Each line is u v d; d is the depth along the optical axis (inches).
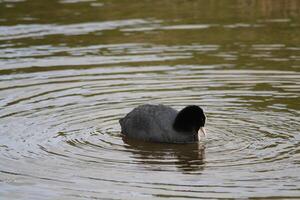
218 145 864.3
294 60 1217.4
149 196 716.0
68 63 1237.1
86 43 1368.1
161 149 868.0
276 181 747.4
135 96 1059.3
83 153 845.8
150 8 1669.5
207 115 971.9
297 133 894.4
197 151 847.1
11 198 719.7
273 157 816.9
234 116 965.2
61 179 765.3
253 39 1365.7
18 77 1156.5
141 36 1407.5
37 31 1462.8
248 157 820.6
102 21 1540.4
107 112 992.9
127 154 845.2
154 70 1186.6
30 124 941.8
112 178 766.5
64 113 986.7
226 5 1692.9
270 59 1229.1
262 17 1549.0
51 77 1156.5
